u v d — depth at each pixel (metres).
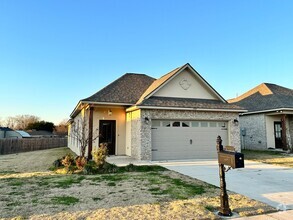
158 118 13.06
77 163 10.38
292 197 5.95
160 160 12.89
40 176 8.95
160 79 16.78
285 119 18.23
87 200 5.65
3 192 6.45
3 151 23.77
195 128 13.89
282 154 16.66
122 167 10.41
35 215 4.62
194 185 7.21
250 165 11.45
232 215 4.66
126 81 17.66
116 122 15.30
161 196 5.97
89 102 13.37
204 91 15.62
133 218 4.44
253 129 20.62
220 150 5.00
